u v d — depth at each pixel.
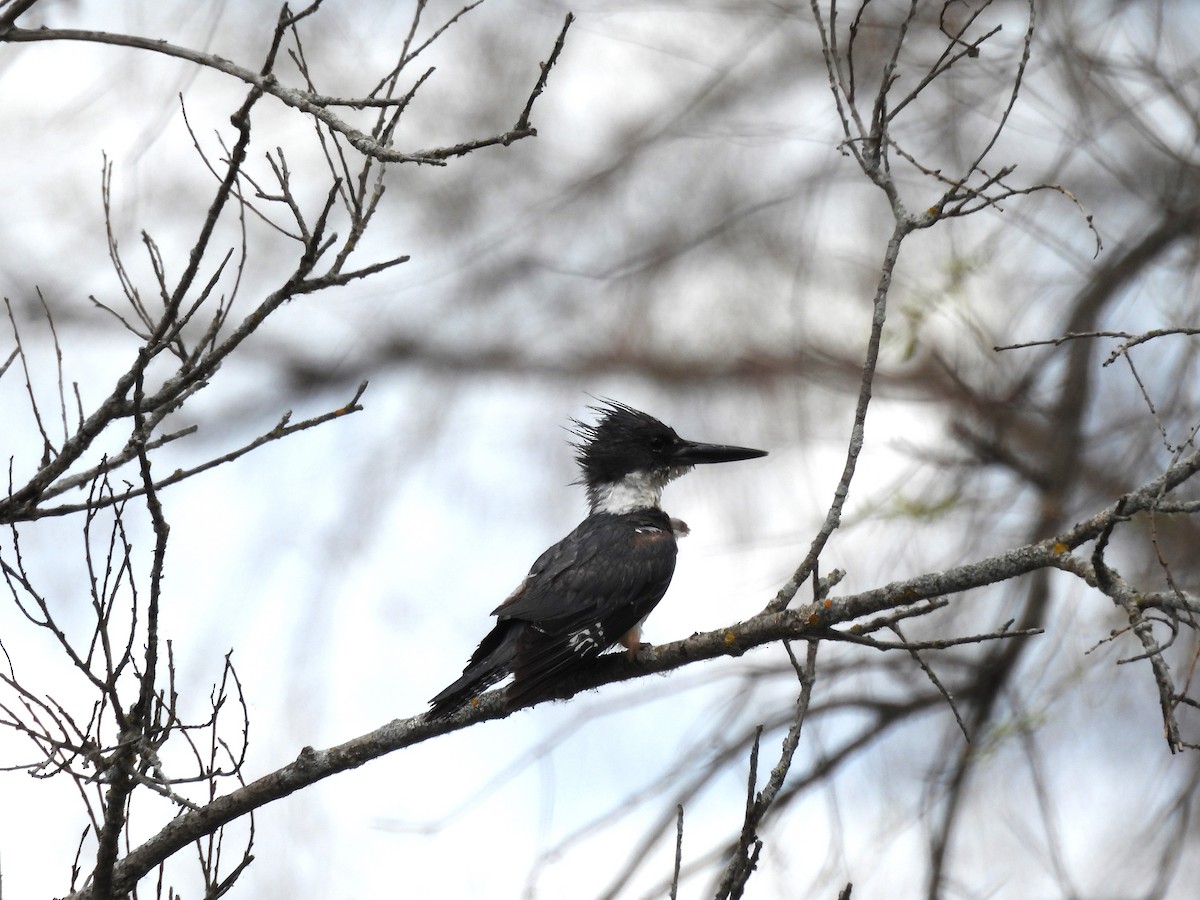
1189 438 5.29
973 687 11.06
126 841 6.12
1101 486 11.22
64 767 5.64
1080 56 11.63
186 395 6.14
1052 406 11.72
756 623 6.39
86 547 5.53
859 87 12.74
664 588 8.31
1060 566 5.55
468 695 7.33
